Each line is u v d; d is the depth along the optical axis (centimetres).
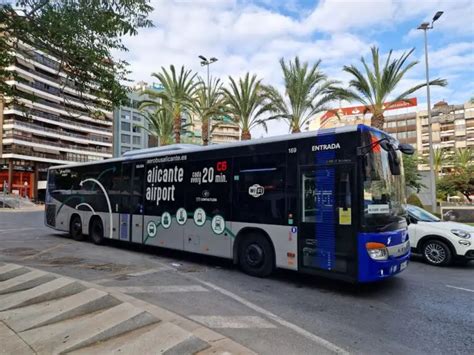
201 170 895
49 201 1482
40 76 6103
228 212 827
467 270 886
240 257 812
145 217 1034
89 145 7644
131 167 1098
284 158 738
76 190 1329
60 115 6744
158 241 988
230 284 713
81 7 565
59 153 6994
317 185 681
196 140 7794
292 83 2256
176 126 2652
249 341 438
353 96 2209
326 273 657
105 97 676
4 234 1541
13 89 667
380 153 670
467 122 8538
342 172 648
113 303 520
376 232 627
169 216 961
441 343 444
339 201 646
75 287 581
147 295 622
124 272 803
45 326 450
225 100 2638
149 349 379
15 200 5141
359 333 472
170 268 853
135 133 8725
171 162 972
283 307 577
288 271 830
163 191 985
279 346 425
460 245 902
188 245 909
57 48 614
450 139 8738
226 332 464
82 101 738
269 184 758
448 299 632
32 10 554
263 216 762
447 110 8838
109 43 633
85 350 386
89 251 1088
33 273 685
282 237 727
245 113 2422
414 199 2336
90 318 464
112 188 1161
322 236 666
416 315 546
